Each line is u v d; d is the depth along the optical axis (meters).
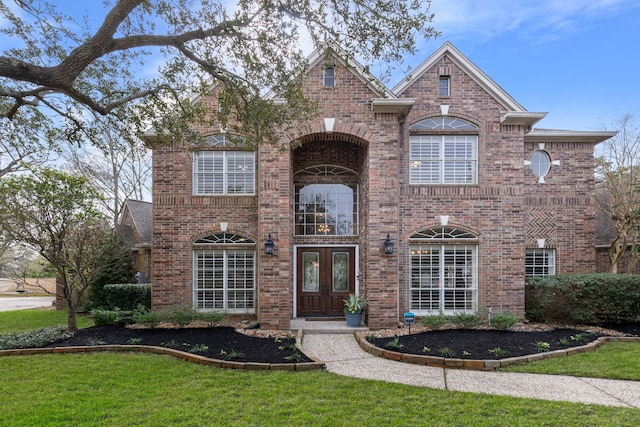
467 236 11.73
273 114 8.09
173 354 8.13
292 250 12.90
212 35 6.82
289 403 5.50
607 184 15.75
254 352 8.08
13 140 9.05
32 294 30.91
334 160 13.11
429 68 11.98
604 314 11.09
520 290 11.53
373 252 10.93
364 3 6.62
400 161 11.81
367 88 11.13
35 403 5.48
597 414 5.14
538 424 4.83
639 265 15.14
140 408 5.31
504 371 7.16
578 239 13.82
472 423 4.86
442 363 7.47
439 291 11.74
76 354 8.29
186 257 12.30
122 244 15.84
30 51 7.36
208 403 5.48
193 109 8.62
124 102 7.50
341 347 9.08
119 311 11.88
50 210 10.48
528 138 13.84
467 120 11.91
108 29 5.77
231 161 12.62
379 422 4.89
